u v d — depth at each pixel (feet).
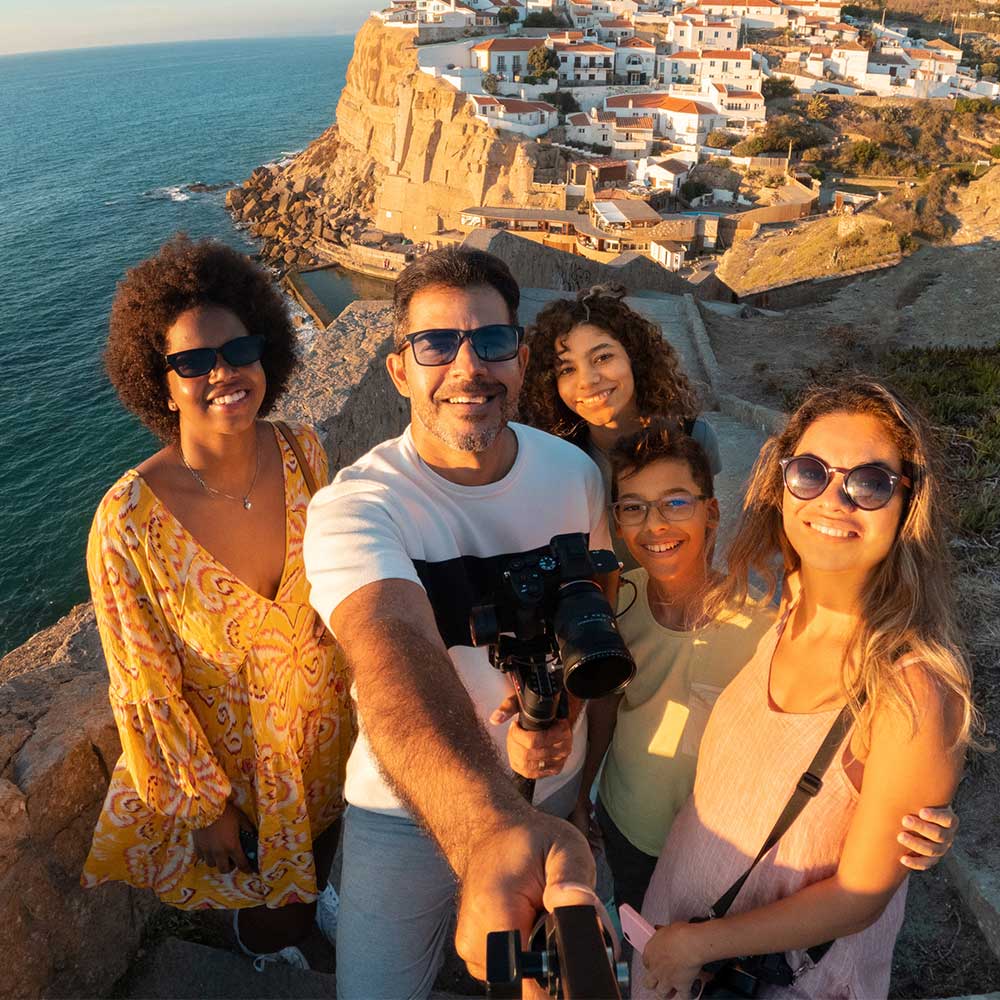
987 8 458.50
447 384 6.69
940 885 10.39
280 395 8.58
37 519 106.11
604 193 200.95
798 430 6.49
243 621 7.78
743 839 6.34
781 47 286.05
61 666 9.58
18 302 183.52
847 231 124.88
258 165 349.00
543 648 6.01
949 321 59.21
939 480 5.90
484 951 3.53
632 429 11.16
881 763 5.58
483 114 226.58
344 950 7.55
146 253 222.07
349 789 7.54
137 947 9.07
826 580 6.11
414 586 6.18
